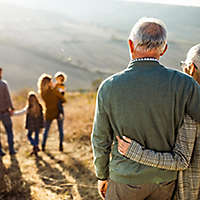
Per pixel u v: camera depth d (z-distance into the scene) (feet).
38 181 12.57
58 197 10.87
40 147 18.16
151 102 4.45
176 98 4.42
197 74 5.28
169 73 4.56
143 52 4.68
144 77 4.54
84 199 10.59
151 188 4.75
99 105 4.91
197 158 4.83
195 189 4.92
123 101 4.59
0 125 23.68
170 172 4.80
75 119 22.45
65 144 18.08
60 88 16.67
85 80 167.53
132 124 4.60
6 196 10.73
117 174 4.89
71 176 12.98
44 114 16.83
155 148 4.67
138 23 4.82
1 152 16.58
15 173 13.48
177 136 4.68
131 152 4.59
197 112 4.40
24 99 35.94
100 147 5.11
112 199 5.05
